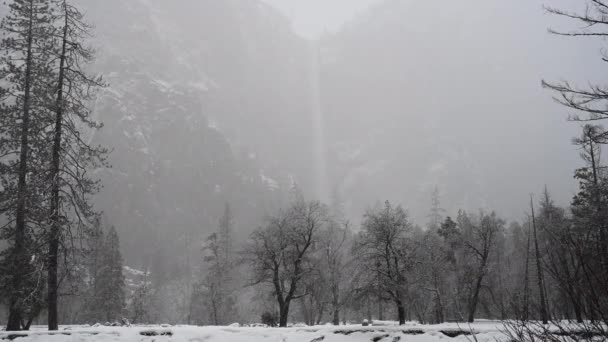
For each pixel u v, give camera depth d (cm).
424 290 4266
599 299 453
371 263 3547
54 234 2423
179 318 8562
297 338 2398
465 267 4722
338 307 4416
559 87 974
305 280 3856
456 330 2333
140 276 9900
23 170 2509
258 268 3831
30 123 2569
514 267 5347
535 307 596
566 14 975
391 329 2475
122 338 2275
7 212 2505
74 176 2606
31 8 2655
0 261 2475
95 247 5519
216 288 5812
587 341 461
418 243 3797
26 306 2367
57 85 2625
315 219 4119
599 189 2547
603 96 918
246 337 2406
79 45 2697
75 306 6294
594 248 490
